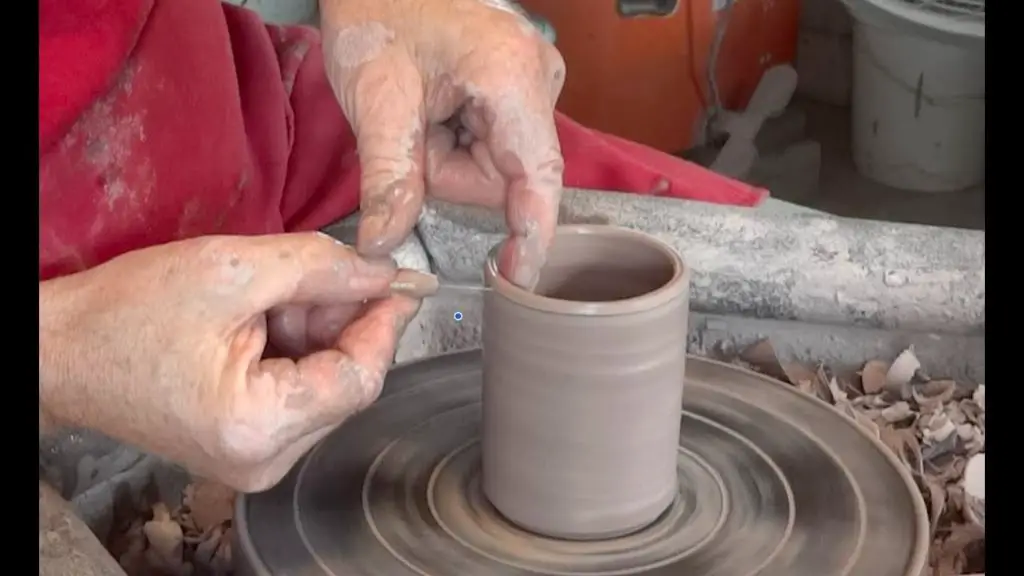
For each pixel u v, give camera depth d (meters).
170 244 0.75
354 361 0.75
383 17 0.88
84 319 0.72
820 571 0.82
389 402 1.02
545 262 0.89
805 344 1.27
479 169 0.89
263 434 0.71
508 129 0.85
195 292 0.72
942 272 1.20
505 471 0.85
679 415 0.85
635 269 0.89
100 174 0.92
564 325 0.77
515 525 0.86
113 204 0.93
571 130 1.48
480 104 0.85
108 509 1.04
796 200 2.56
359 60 0.88
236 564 0.86
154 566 0.99
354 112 0.88
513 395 0.81
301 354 0.83
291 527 0.86
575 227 0.90
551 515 0.84
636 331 0.78
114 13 0.89
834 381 1.21
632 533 0.85
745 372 1.08
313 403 0.73
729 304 1.24
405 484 0.91
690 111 2.41
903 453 1.14
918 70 2.42
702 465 0.94
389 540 0.85
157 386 0.71
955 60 2.37
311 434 0.77
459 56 0.86
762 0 2.40
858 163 2.68
